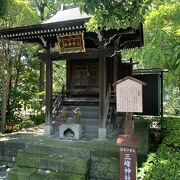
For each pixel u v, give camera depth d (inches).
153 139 316.8
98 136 280.4
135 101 153.6
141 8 128.3
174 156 165.8
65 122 291.7
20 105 408.2
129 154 149.4
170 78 74.2
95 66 384.2
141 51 72.9
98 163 221.9
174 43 79.7
